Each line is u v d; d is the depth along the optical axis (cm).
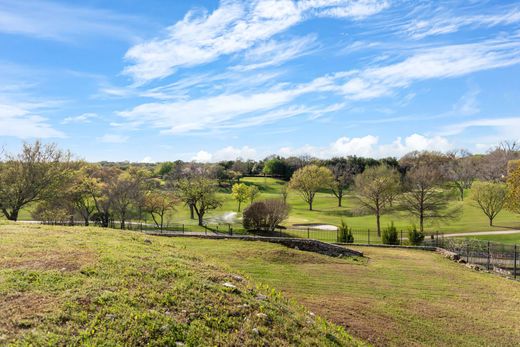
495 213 5166
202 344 609
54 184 3306
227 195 7550
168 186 6109
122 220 4091
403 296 1390
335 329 877
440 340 1041
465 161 8588
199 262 1018
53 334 559
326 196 8844
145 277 799
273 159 10862
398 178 4884
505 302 1427
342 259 2022
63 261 848
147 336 597
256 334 671
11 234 1115
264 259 1755
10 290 675
